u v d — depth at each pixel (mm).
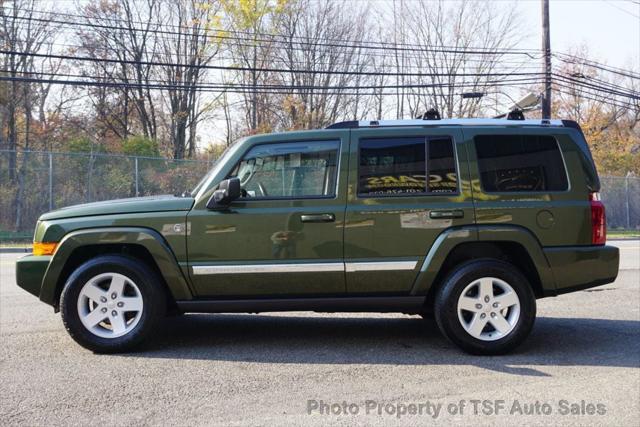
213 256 5270
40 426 3701
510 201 5363
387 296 5379
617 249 5465
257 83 32438
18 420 3791
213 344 5672
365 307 5391
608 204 28375
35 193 19766
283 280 5281
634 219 28719
